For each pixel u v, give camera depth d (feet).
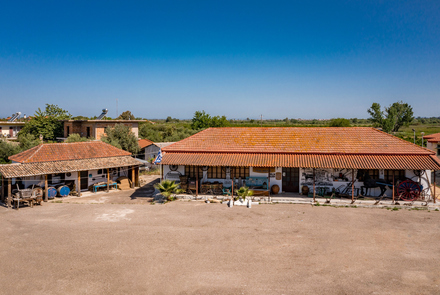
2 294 34.55
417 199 69.77
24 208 71.31
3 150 108.47
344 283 36.55
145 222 59.62
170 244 48.47
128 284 36.65
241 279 37.65
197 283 36.81
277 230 54.39
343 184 76.33
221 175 81.82
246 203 71.61
